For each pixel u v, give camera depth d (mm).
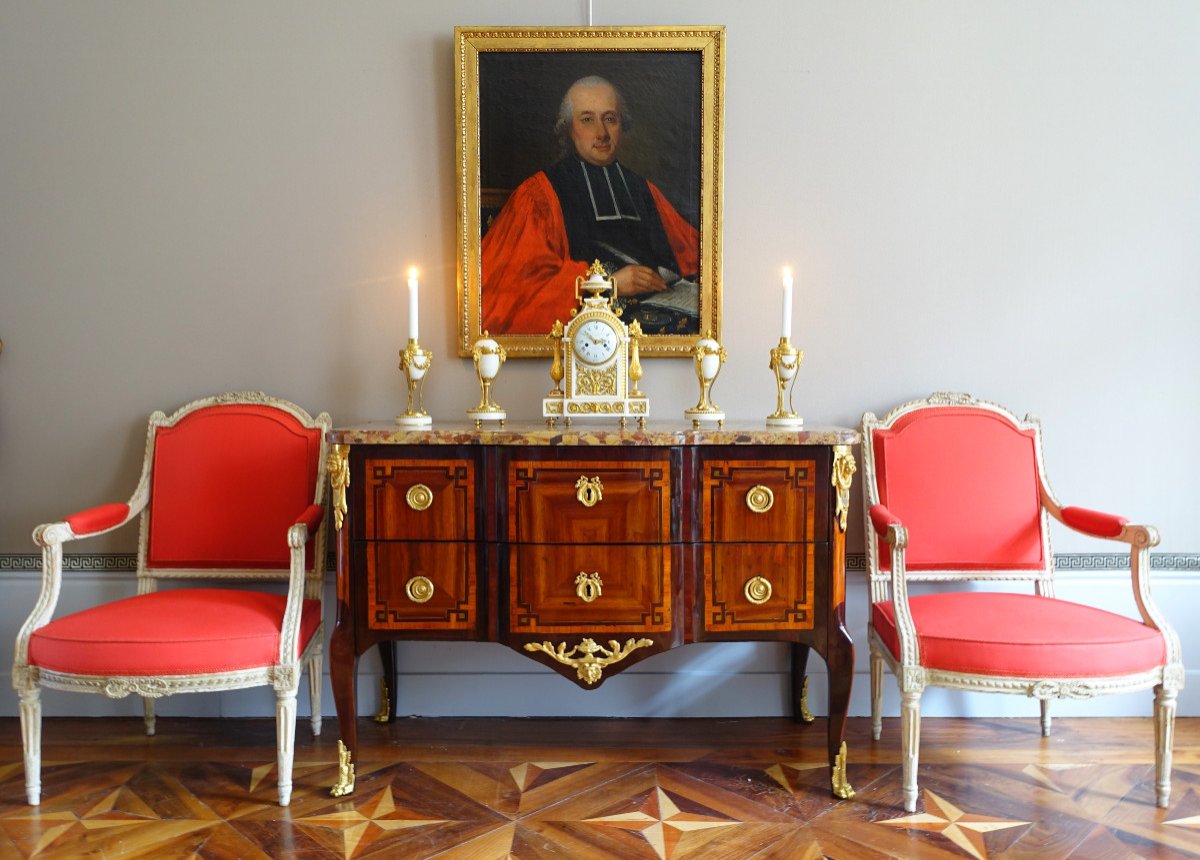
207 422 2512
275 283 2643
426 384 2666
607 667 2131
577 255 2613
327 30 2596
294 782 2207
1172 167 2617
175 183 2619
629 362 2465
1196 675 2633
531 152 2590
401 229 2639
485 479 2119
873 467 2498
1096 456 2664
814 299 2643
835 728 2115
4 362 2646
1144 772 2248
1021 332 2648
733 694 2662
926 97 2605
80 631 1993
